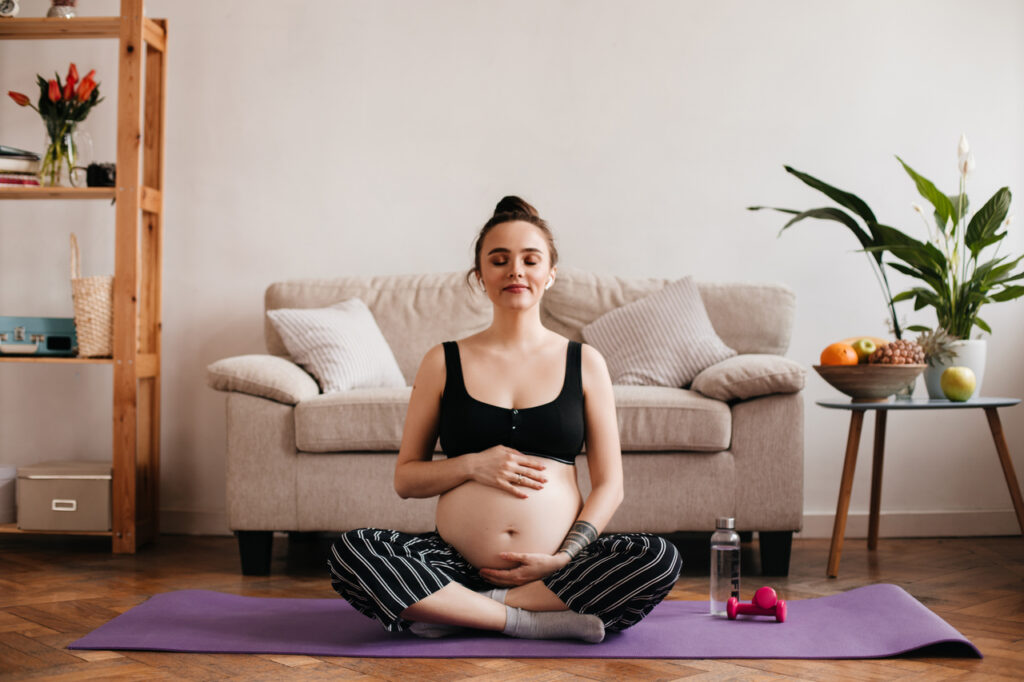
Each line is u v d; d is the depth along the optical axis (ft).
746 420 8.70
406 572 5.83
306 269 11.64
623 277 11.14
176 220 11.67
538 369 6.21
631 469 8.71
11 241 11.71
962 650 5.99
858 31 11.34
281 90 11.68
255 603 7.37
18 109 11.72
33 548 10.28
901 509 11.16
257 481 8.87
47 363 11.64
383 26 11.64
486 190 11.57
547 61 11.55
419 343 10.66
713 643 6.12
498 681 5.31
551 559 5.84
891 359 8.66
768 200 11.37
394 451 8.96
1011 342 11.19
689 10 11.46
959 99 11.30
